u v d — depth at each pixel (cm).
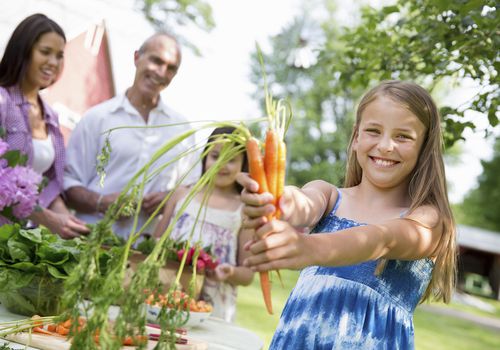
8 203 236
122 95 377
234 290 293
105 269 190
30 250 189
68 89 791
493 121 266
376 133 170
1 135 258
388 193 179
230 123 127
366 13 333
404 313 173
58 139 345
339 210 182
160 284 126
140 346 122
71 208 365
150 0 1591
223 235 304
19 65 314
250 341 216
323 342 166
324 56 366
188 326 217
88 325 121
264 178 124
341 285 171
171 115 384
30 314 188
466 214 3447
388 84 175
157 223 348
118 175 367
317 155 3122
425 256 162
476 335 1185
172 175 374
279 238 113
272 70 3098
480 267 2673
